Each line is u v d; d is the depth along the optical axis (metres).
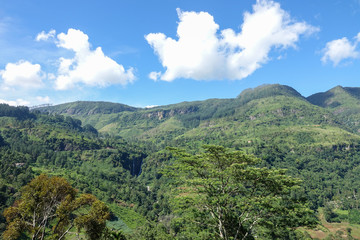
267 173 21.27
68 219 26.83
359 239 118.00
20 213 25.36
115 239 31.55
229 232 24.31
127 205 146.62
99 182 168.25
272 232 23.58
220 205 23.64
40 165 173.38
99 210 26.45
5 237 23.64
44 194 25.09
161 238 62.41
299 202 22.08
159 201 153.38
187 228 27.23
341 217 146.88
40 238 26.59
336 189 190.88
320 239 110.31
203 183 23.52
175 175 27.72
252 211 24.80
